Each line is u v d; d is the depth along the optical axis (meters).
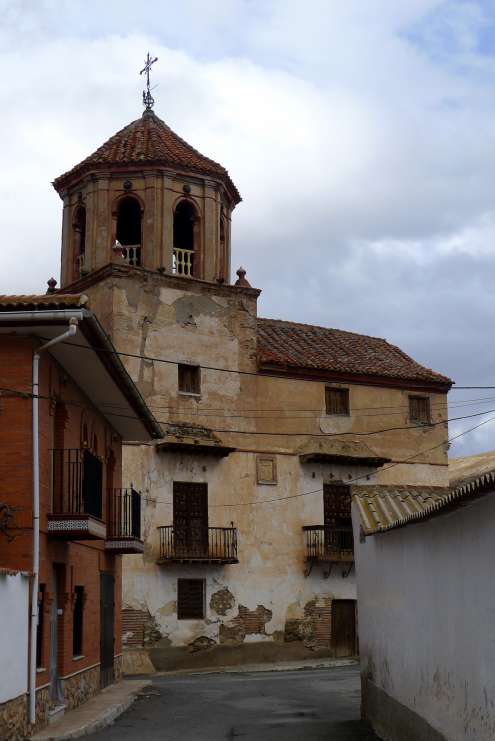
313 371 37.69
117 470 25.95
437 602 12.41
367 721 17.14
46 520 16.67
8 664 13.96
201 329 35.62
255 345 36.84
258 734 16.27
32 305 15.51
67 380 18.91
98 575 22.03
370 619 16.86
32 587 15.45
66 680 18.16
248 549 35.00
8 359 16.25
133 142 36.38
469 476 42.97
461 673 11.27
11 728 14.00
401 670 14.48
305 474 36.75
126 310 34.06
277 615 35.06
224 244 37.59
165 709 20.03
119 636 25.41
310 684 25.84
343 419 38.16
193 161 36.00
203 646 33.34
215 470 34.88
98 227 35.25
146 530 32.97
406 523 13.30
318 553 35.78
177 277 35.16
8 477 15.97
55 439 18.30
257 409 36.34
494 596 10.05
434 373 41.12
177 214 36.72
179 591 33.38
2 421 16.12
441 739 12.12
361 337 43.09
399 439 39.25
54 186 37.34
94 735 16.11
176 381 34.69
